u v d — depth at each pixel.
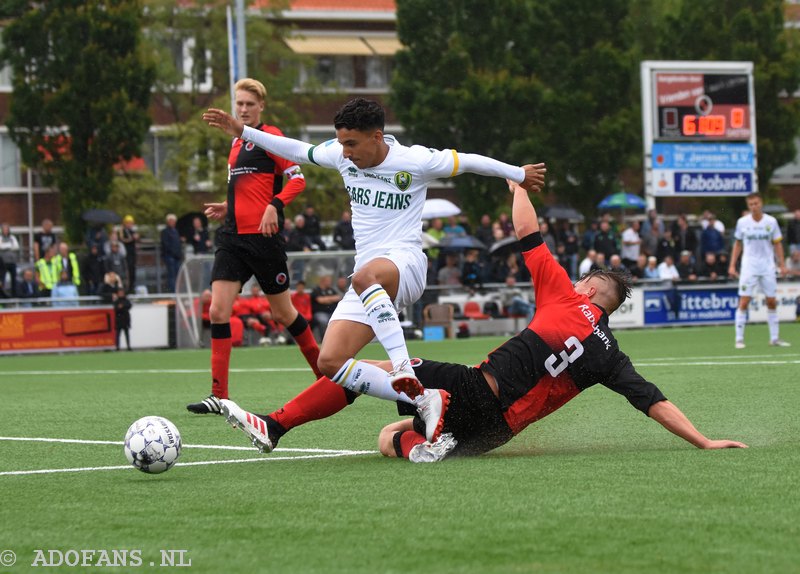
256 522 16.58
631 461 21.59
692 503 17.16
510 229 104.94
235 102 35.47
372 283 23.69
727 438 26.09
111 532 16.22
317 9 164.38
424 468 21.56
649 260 100.62
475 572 13.32
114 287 87.94
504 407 22.84
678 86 113.06
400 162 24.55
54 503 18.78
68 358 75.56
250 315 86.06
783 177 175.00
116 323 86.69
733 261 65.19
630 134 135.38
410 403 23.52
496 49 136.50
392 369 23.59
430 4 135.00
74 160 124.12
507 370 22.91
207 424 32.09
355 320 23.81
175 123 137.00
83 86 123.50
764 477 19.41
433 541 14.96
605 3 137.88
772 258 64.94
